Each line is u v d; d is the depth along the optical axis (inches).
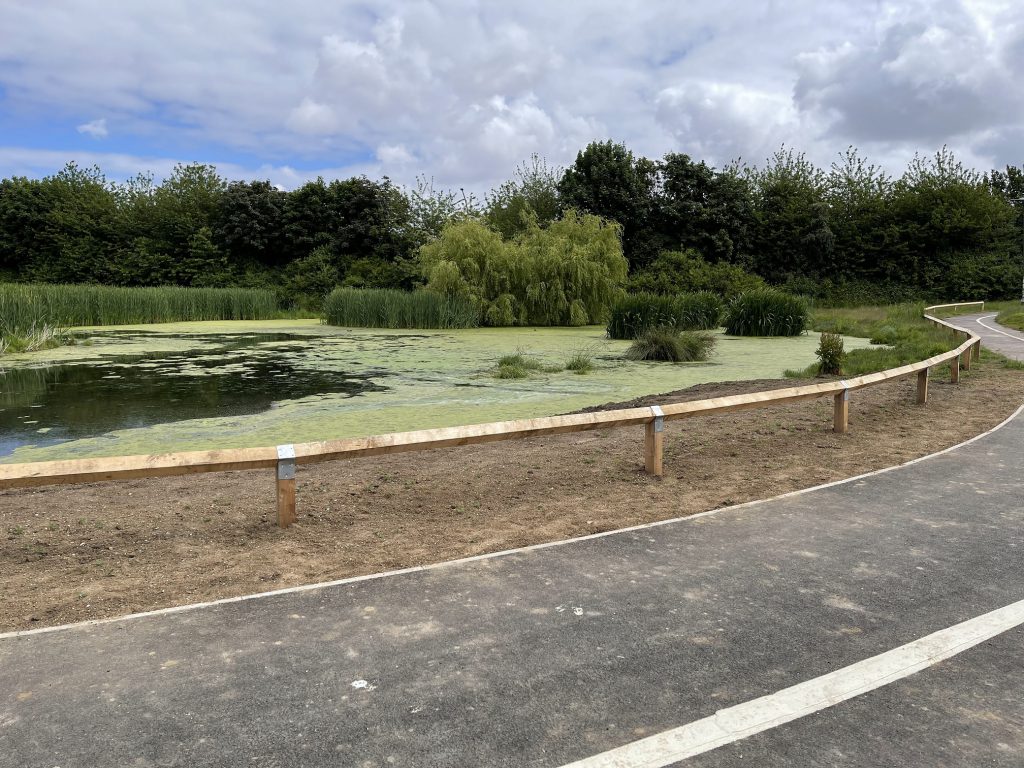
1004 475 244.5
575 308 1197.1
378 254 2111.2
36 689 112.1
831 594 147.9
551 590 151.1
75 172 2502.5
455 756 95.6
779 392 289.3
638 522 199.6
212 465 186.2
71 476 173.8
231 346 837.8
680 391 479.5
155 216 2283.5
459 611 140.9
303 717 104.6
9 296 880.9
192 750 96.9
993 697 109.5
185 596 149.6
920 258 2235.5
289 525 196.4
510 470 261.6
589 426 236.2
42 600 147.2
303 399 457.1
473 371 600.7
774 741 98.9
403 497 226.8
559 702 108.6
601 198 2078.0
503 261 1204.5
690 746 97.8
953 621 135.0
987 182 2433.6
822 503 214.8
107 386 517.7
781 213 2260.1
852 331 999.0
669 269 1866.4
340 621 136.5
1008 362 584.1
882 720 103.7
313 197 2123.5
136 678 115.6
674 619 136.8
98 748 97.2
